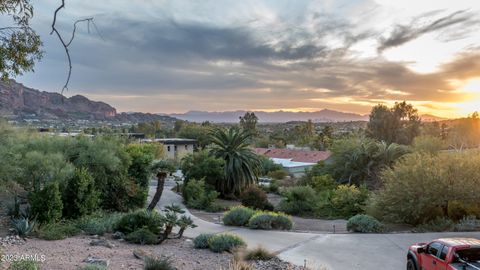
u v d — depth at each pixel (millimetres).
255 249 13031
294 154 74562
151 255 11336
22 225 14414
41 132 24016
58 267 9242
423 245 10648
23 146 20312
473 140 73375
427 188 19484
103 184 22828
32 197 16797
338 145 42562
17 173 18453
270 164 61406
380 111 65688
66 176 18812
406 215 20625
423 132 65500
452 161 20219
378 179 38406
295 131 135375
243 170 40375
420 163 20641
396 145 40000
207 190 36594
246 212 21031
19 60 6145
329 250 14328
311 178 43719
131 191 24172
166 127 156375
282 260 12672
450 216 20297
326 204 30750
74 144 23188
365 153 39375
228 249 13359
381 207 22125
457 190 19094
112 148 24359
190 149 73125
